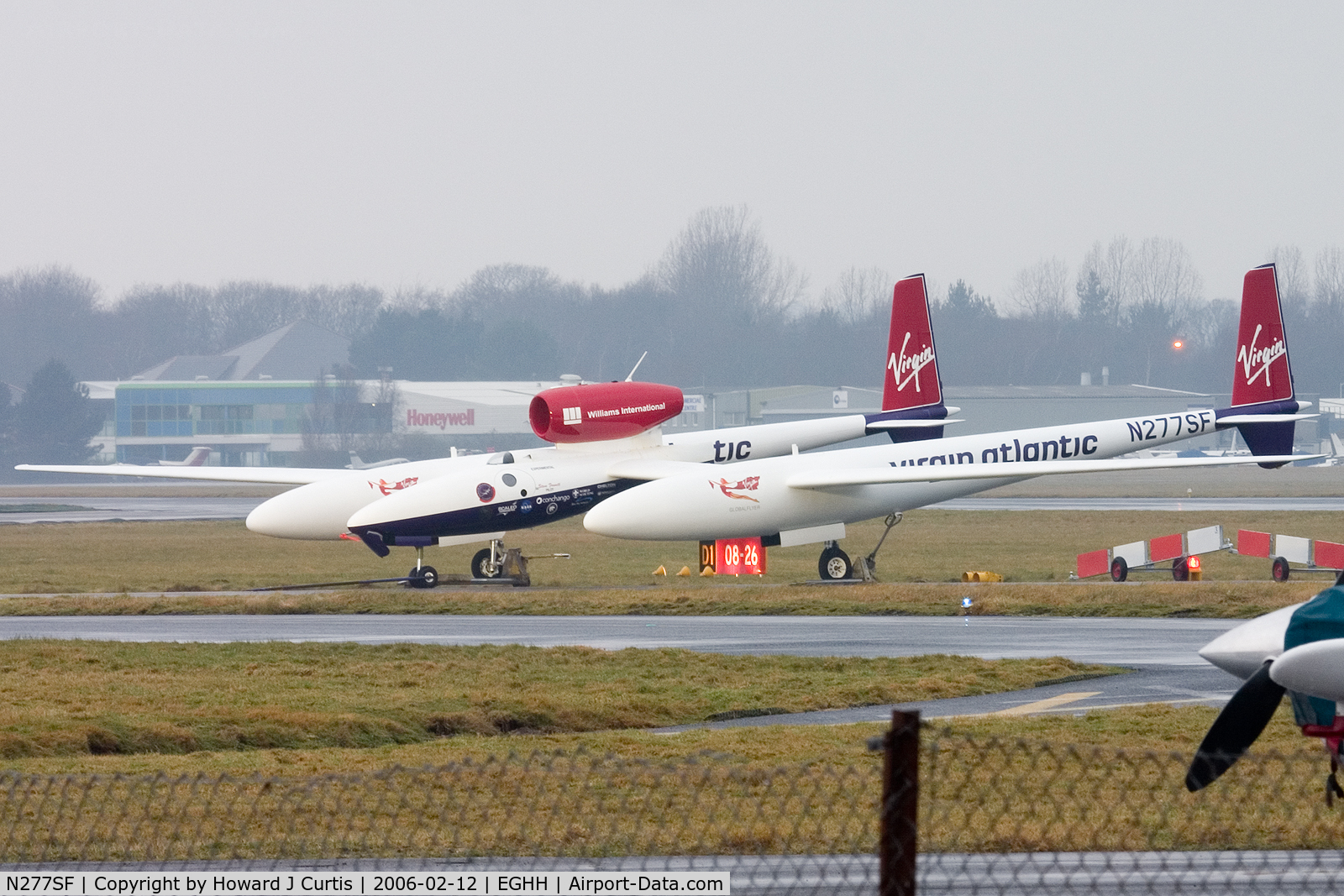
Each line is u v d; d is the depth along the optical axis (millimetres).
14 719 59469
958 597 107875
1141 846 37031
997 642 86812
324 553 179625
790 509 130500
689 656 80188
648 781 45875
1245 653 42625
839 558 134625
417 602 112125
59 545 193625
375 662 78938
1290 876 34031
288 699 66438
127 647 84625
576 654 81312
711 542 135375
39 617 108125
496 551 133125
